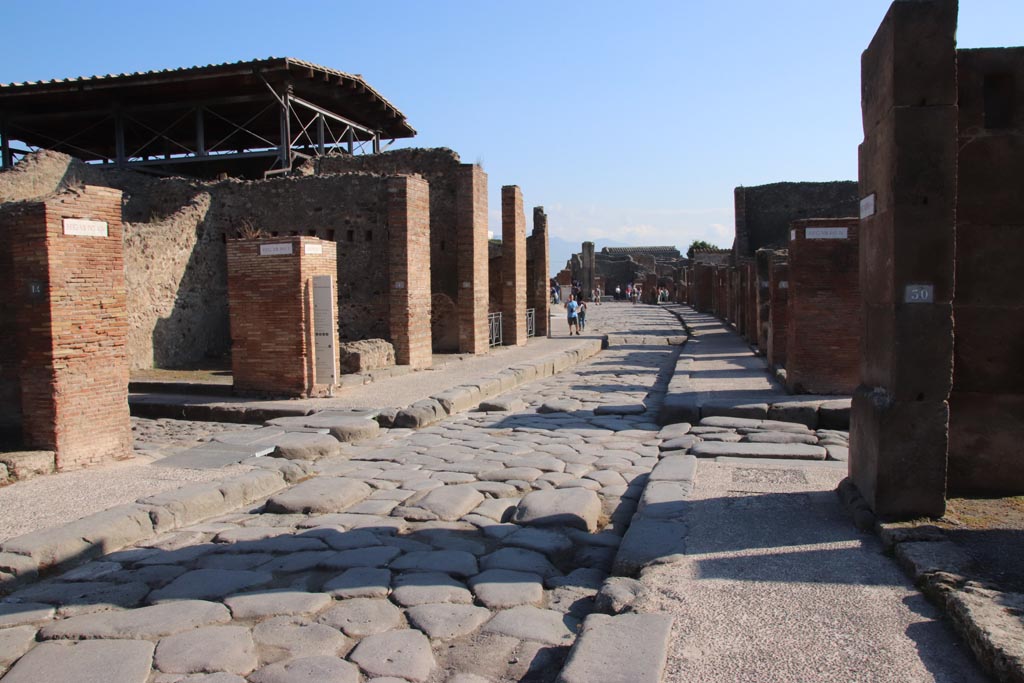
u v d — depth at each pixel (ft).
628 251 274.16
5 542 17.66
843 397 36.19
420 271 57.93
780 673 11.14
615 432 33.30
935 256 16.65
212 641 13.60
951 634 12.14
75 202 27.61
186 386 45.39
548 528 19.71
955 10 16.34
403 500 22.62
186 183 64.08
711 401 35.70
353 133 95.14
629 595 14.25
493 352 69.82
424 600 15.33
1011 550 15.02
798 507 18.93
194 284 60.13
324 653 13.17
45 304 26.78
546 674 12.53
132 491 23.67
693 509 18.98
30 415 27.25
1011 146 18.74
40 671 12.60
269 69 73.82
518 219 76.07
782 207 115.03
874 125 18.10
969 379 19.08
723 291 112.57
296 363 42.65
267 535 19.66
